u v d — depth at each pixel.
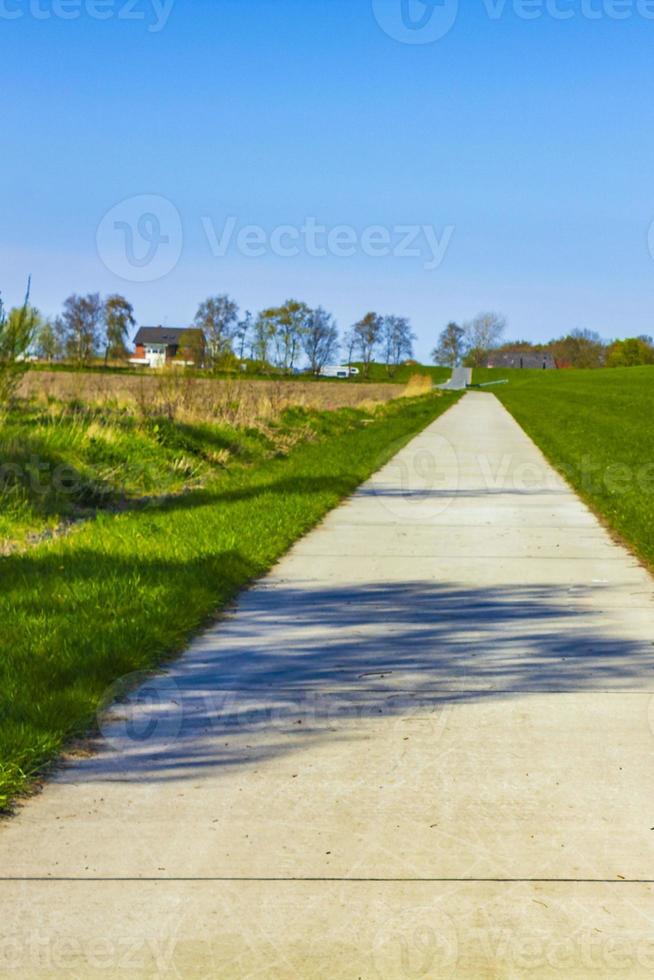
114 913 3.62
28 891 3.77
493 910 3.65
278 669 6.55
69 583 8.56
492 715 5.70
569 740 5.32
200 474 17.88
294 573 9.79
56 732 5.21
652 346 164.38
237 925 3.55
